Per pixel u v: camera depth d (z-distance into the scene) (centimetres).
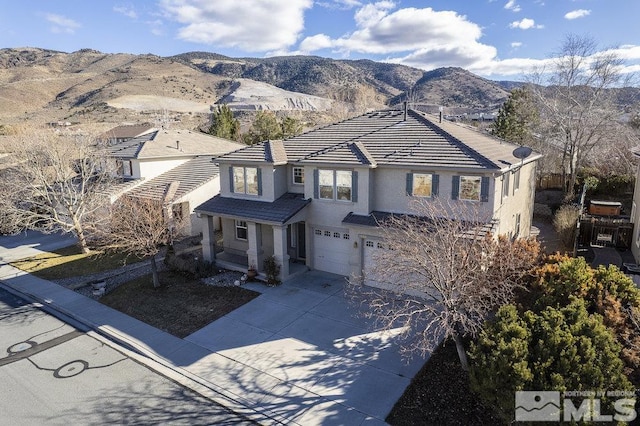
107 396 1083
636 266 1636
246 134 5141
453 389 1027
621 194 2845
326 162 1761
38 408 1040
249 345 1304
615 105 3155
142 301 1670
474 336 989
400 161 1645
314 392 1062
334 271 1886
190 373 1173
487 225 1437
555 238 2281
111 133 4178
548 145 3359
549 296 1023
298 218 1834
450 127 1966
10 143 2878
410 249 1049
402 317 1398
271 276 1762
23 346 1359
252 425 961
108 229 2155
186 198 2556
